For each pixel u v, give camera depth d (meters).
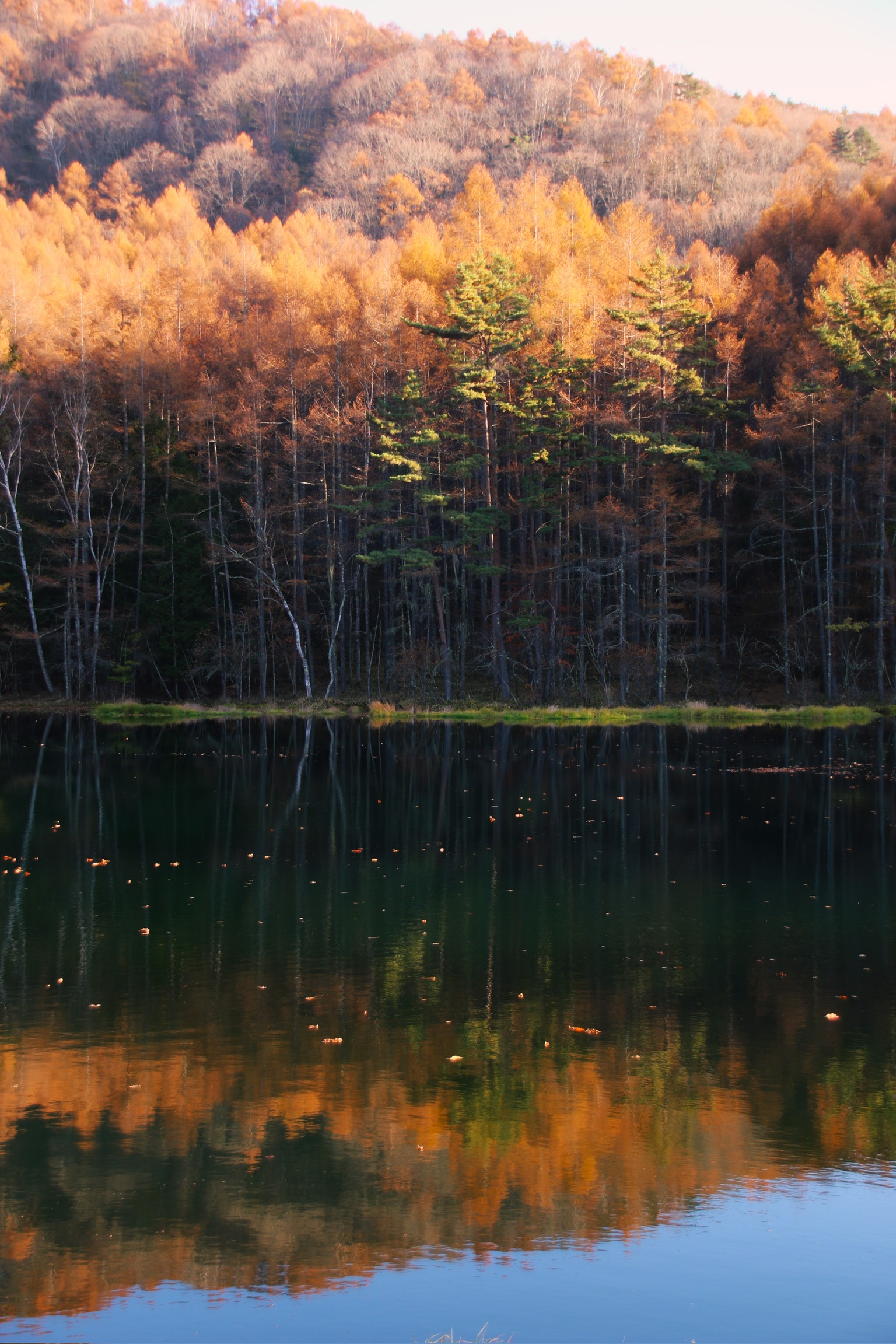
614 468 52.56
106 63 154.62
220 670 50.62
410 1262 6.91
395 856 18.59
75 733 38.94
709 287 53.53
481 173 78.31
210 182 115.19
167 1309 6.41
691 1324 6.23
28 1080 9.58
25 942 13.64
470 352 46.06
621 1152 8.34
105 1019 11.04
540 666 47.50
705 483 50.12
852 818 21.53
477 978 12.34
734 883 16.62
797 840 19.66
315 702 48.00
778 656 50.38
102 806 23.47
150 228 87.56
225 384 51.84
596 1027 10.87
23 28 162.62
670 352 47.19
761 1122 8.82
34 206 94.81
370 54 157.12
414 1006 11.42
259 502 47.97
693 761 30.12
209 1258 6.95
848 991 11.91
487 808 23.00
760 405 49.19
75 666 51.06
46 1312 6.31
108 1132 8.62
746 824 21.16
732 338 47.94
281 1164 8.15
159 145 126.75
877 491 46.16
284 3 170.00
